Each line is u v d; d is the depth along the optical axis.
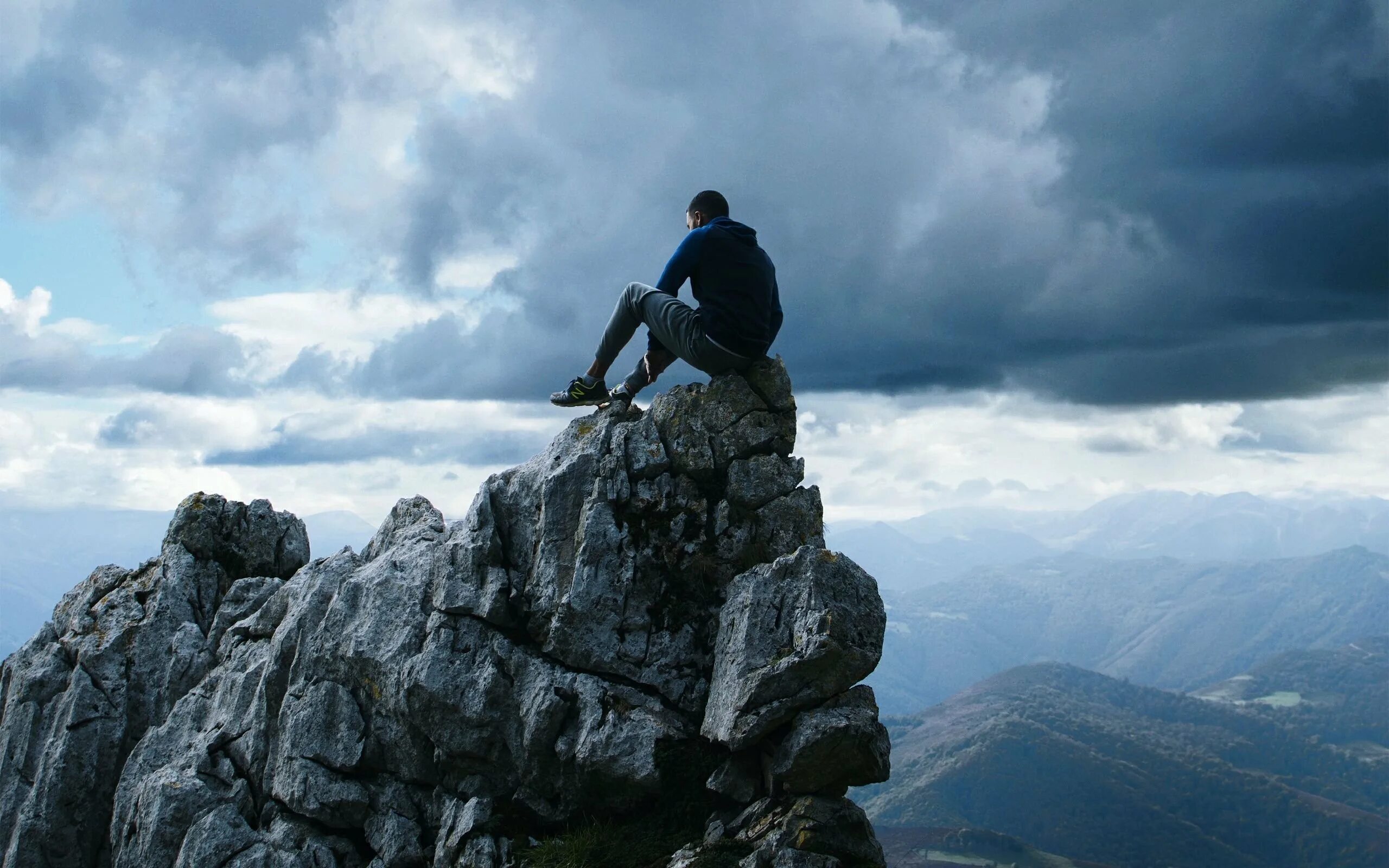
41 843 14.91
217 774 13.92
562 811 11.98
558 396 13.73
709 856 10.10
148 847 13.31
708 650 12.22
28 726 15.80
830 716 10.26
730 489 12.54
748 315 12.52
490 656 12.37
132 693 15.96
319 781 12.91
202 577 17.52
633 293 13.17
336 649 13.29
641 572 12.34
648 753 11.37
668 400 13.06
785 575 11.21
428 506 15.45
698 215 13.48
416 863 12.44
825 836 9.97
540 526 12.79
